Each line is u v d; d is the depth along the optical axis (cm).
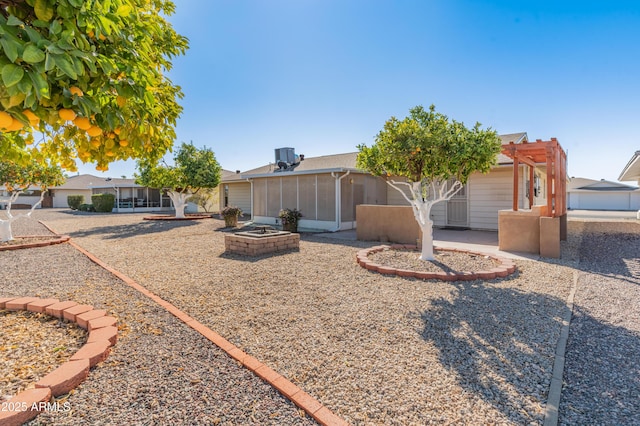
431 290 495
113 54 179
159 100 262
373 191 1491
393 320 381
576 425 211
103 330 322
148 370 268
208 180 1798
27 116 153
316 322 375
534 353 304
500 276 566
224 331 351
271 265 669
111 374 261
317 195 1370
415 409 224
